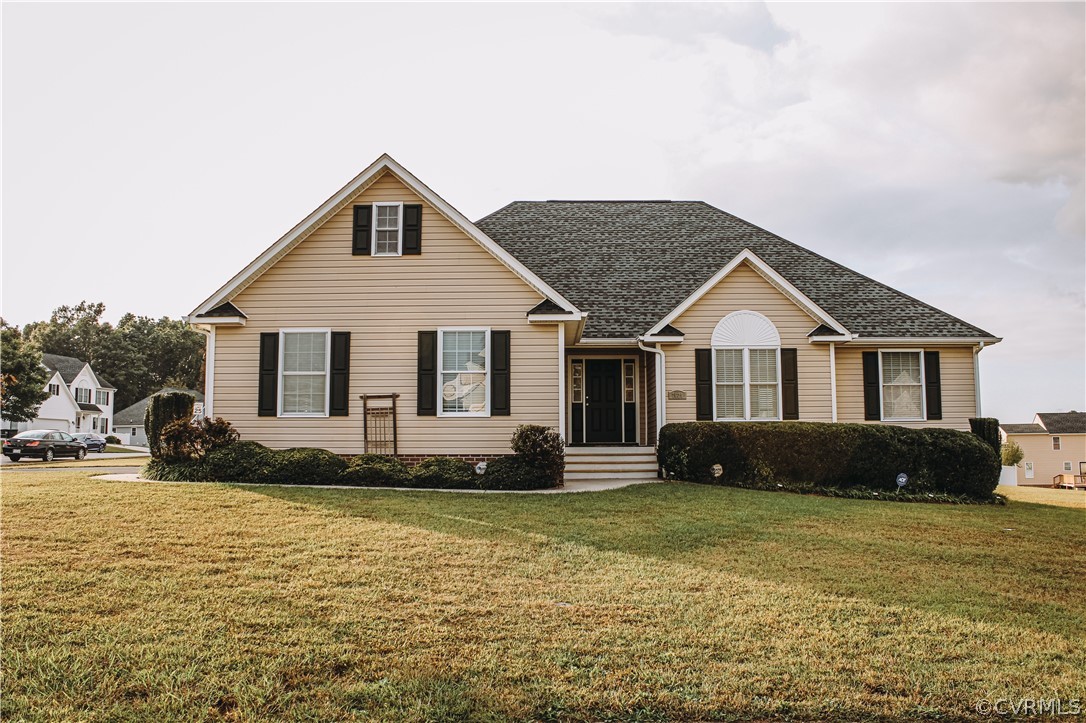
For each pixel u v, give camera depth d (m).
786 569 7.76
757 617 6.05
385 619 5.85
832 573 7.62
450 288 15.93
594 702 4.45
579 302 19.20
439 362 15.77
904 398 18.31
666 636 5.56
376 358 15.82
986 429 16.53
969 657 5.29
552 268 20.77
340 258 16.03
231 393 15.79
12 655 5.01
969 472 14.96
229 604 6.16
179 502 11.05
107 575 6.98
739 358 17.56
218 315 15.71
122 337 84.69
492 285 15.94
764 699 4.54
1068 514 12.88
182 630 5.53
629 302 19.20
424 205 16.14
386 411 15.61
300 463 14.03
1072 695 4.66
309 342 15.90
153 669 4.83
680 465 15.73
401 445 15.60
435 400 15.66
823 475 14.84
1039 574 7.91
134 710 4.29
